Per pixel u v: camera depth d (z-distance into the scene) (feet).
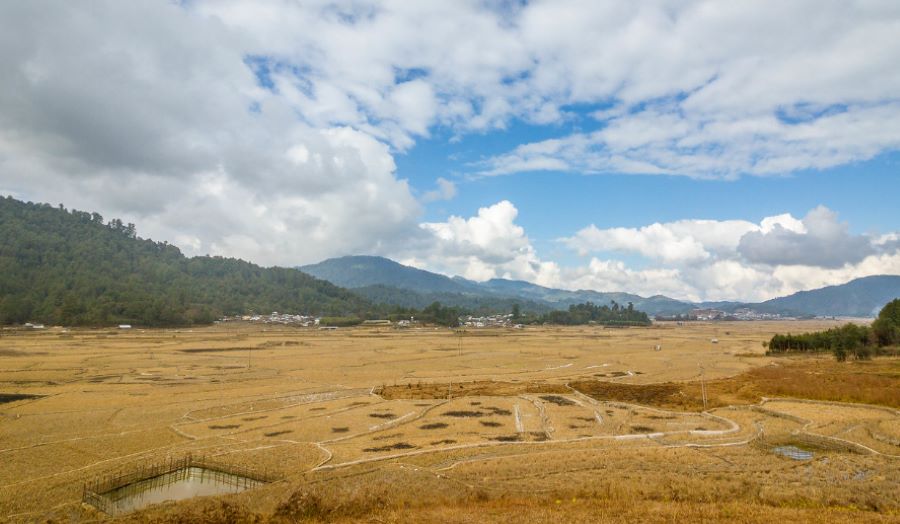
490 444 170.81
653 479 126.31
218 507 107.14
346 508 105.70
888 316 488.44
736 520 89.81
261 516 102.06
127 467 151.53
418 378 342.44
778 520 89.51
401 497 115.24
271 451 166.91
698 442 170.91
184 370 367.66
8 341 540.93
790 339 482.28
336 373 360.89
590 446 166.91
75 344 523.70
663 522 89.40
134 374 346.54
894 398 225.76
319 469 147.64
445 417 216.95
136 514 108.88
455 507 106.22
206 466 153.17
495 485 127.13
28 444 178.19
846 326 458.91
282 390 290.35
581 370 387.14
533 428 195.42
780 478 127.34
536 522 91.09
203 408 237.66
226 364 401.70
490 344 607.37
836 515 93.35
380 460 155.02
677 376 349.61
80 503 125.08
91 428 200.54
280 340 631.56
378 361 433.07
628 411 227.40
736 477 128.36
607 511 98.84
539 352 517.55
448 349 541.34
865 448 160.04
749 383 285.84
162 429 199.11
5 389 287.89
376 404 246.47
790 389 254.68
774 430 185.98
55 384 304.91
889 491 112.16
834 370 326.85
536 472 137.80
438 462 151.64
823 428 185.68
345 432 192.75
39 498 128.26
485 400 254.68
